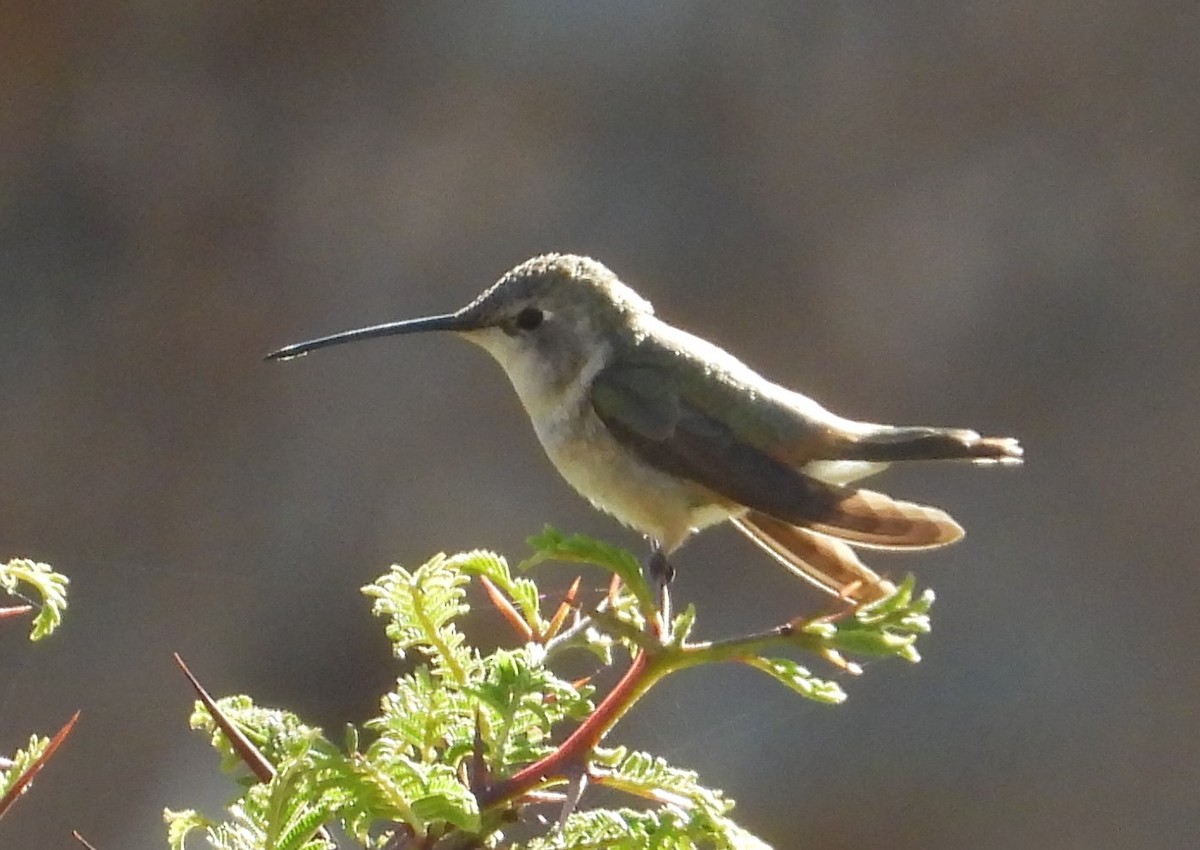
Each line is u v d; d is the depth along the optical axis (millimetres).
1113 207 15367
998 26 16016
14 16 15672
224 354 15297
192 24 16219
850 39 16156
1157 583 13844
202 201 15805
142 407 15000
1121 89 15727
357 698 13680
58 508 14398
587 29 16312
